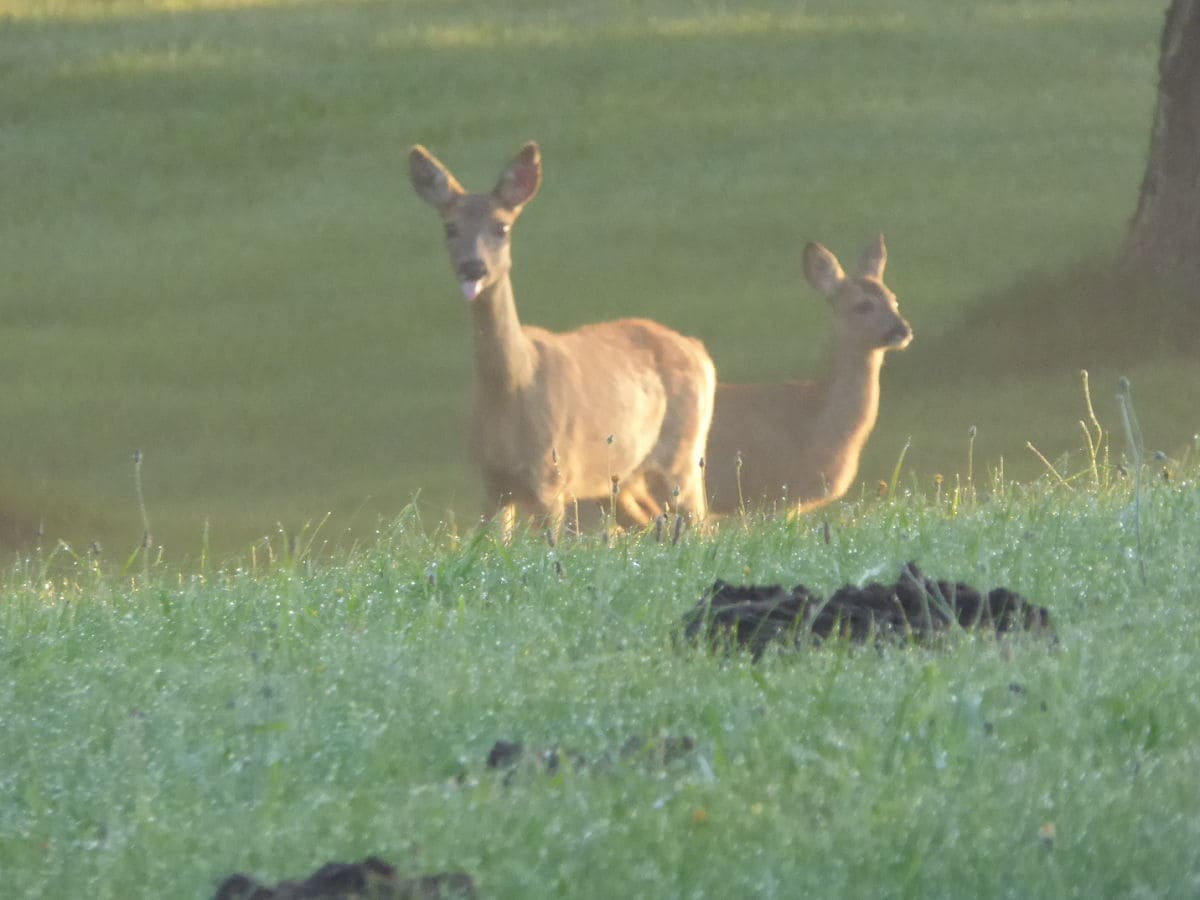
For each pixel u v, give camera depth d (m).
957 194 91.44
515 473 37.53
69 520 52.19
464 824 14.94
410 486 54.50
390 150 104.75
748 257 83.38
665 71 119.62
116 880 14.86
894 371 63.56
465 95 115.75
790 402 44.38
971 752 16.05
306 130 108.88
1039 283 70.69
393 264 84.81
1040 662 18.30
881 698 17.52
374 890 13.80
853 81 115.62
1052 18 129.50
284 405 64.31
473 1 141.62
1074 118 105.38
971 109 108.31
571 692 18.48
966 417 57.69
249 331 74.75
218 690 19.52
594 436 38.66
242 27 133.25
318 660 20.48
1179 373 60.34
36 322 77.38
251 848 15.11
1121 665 18.22
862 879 14.12
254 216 94.00
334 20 135.25
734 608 21.05
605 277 81.06
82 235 91.44
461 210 37.44
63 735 18.58
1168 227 66.50
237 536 49.81
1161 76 67.00
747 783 15.60
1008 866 14.15
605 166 100.19
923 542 25.95
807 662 19.20
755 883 13.95
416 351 71.25
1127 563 23.42
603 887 14.00
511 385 37.03
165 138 107.50
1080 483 34.12
